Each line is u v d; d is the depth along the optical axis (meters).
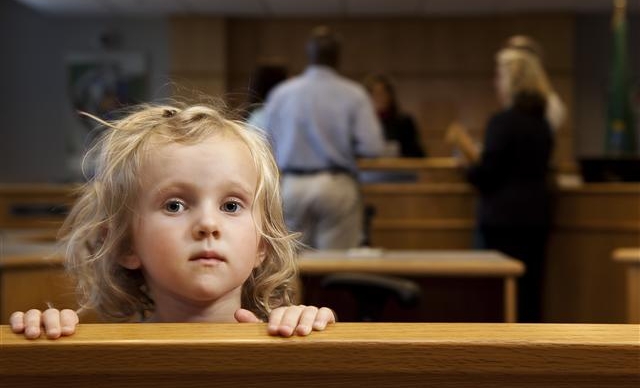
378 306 2.05
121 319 1.00
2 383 0.64
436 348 0.63
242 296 1.00
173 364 0.63
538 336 0.65
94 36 8.91
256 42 8.70
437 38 8.53
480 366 0.63
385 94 5.52
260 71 4.11
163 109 0.94
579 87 8.42
